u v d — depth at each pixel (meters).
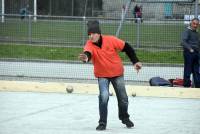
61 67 29.33
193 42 23.28
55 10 64.69
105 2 59.09
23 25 35.06
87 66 29.78
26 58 31.95
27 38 35.06
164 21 33.34
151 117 16.83
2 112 17.39
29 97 20.86
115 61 14.59
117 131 14.59
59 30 35.81
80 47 34.22
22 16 34.25
